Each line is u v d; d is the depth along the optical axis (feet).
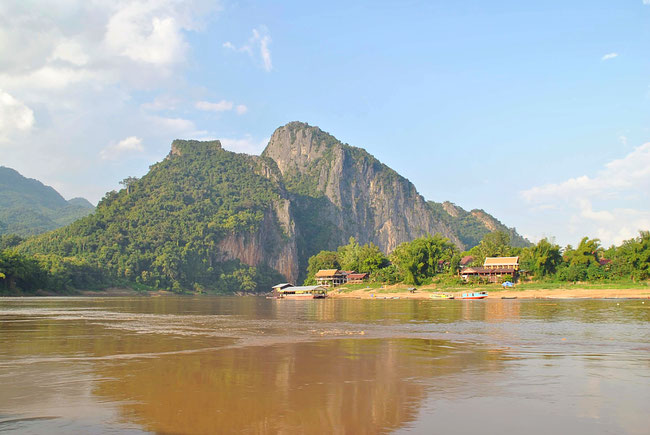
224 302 376.48
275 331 133.08
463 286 417.28
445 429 47.11
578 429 46.98
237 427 47.62
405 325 150.20
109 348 98.12
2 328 139.33
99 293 597.93
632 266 366.63
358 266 591.78
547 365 79.05
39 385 64.54
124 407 54.29
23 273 474.49
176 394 60.03
